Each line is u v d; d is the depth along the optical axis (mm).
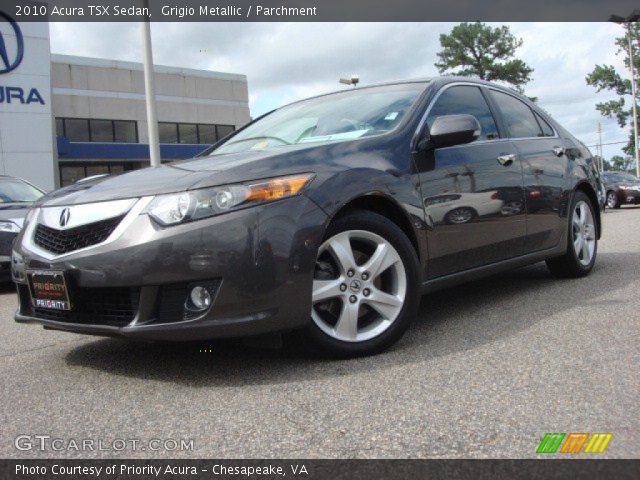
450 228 3465
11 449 2123
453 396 2383
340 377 2678
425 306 4148
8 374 3055
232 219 2629
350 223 2922
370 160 3131
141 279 2648
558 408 2213
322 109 3984
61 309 2914
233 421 2256
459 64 47125
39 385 2838
